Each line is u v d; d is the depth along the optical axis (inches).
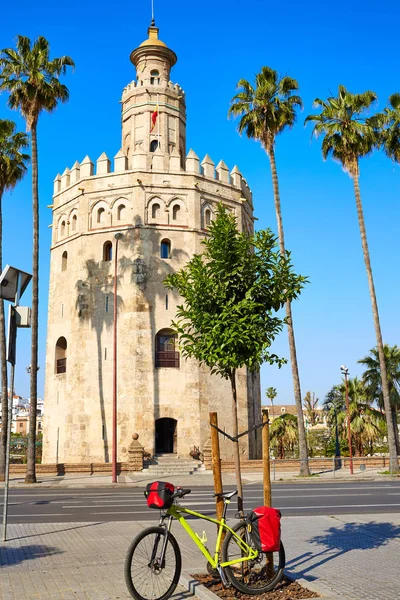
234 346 381.4
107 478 1337.4
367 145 1480.1
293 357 1416.1
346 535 520.7
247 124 1501.0
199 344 397.4
